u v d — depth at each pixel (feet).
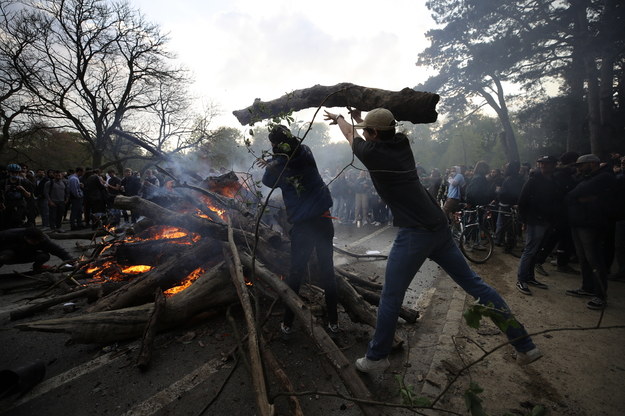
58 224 32.73
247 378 8.07
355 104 9.32
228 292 10.84
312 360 8.87
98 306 10.63
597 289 12.23
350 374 6.33
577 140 68.44
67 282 13.89
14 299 13.28
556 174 17.10
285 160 8.71
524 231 27.63
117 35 63.87
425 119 8.00
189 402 7.29
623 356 8.97
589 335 10.16
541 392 7.54
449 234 7.57
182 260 12.06
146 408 7.12
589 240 12.66
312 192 8.98
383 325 7.45
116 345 9.51
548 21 59.11
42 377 7.80
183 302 10.07
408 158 7.08
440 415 6.84
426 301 13.03
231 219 13.39
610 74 54.24
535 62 65.51
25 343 9.80
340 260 18.88
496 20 64.80
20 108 60.44
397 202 7.18
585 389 7.63
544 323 11.08
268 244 11.89
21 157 75.36
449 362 8.63
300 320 7.72
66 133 77.56
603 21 50.70
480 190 23.34
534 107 75.46
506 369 8.39
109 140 71.51
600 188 12.39
